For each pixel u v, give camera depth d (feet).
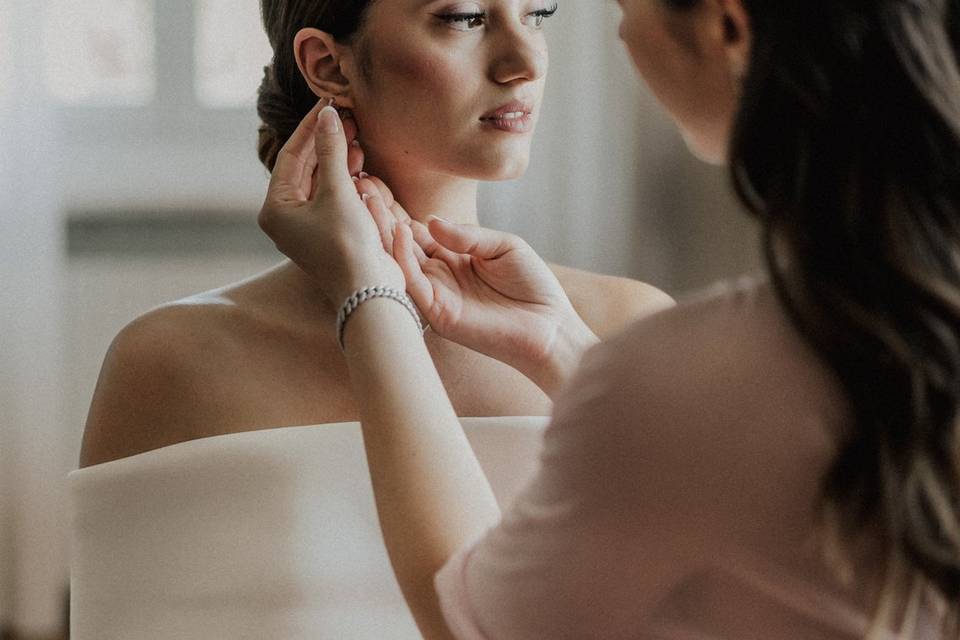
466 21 4.20
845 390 2.51
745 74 2.65
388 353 3.22
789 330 2.60
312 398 4.27
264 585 4.09
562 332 4.08
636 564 2.60
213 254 12.10
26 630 11.67
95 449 4.29
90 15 12.12
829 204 2.52
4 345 11.54
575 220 12.09
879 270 2.47
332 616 4.11
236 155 12.12
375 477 3.07
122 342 4.33
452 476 3.05
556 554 2.64
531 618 2.68
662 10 2.86
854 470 2.48
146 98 12.19
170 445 4.19
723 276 12.33
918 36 2.50
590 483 2.60
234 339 4.30
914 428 2.44
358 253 3.47
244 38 12.23
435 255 4.17
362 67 4.29
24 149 11.41
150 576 4.12
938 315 2.45
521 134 4.28
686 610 2.65
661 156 12.25
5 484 11.63
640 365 2.61
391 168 4.40
